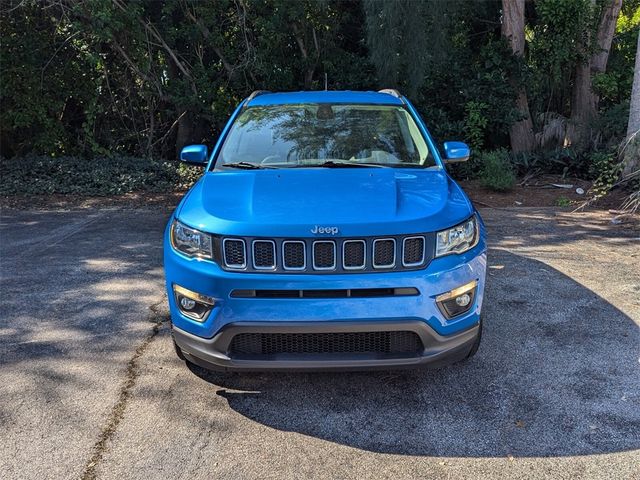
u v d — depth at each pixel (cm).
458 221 334
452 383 369
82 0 1038
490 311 481
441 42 1132
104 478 281
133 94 1288
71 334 445
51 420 330
